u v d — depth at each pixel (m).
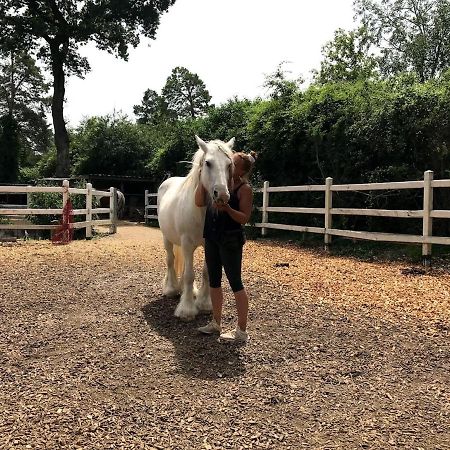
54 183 24.06
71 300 5.84
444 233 10.32
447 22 19.42
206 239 4.49
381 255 9.59
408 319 5.30
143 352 4.25
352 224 11.69
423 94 10.17
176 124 23.89
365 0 21.70
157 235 14.48
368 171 11.26
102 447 2.73
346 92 12.87
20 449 2.68
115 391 3.49
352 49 22.11
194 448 2.75
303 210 11.48
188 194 4.95
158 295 6.10
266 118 14.73
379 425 3.08
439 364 4.11
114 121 32.25
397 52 21.31
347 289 6.68
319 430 3.00
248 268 8.17
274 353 4.28
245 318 4.48
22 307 5.55
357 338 4.70
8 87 54.09
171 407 3.24
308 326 5.02
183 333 4.74
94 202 15.55
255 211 13.76
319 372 3.91
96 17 27.22
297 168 13.99
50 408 3.19
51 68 29.33
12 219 15.10
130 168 30.48
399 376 3.86
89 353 4.21
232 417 3.13
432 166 10.53
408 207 10.79
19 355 4.16
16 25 26.91
